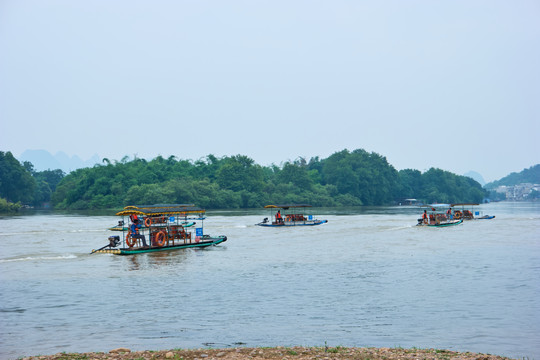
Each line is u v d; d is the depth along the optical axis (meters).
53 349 18.08
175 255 42.94
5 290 28.47
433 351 16.47
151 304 24.81
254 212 128.50
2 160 166.12
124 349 16.95
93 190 157.50
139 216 47.75
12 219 98.12
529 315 22.33
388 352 16.23
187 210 48.78
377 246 48.56
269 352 16.23
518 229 69.19
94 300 25.84
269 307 23.98
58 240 55.53
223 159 192.12
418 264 36.75
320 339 19.02
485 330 20.17
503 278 30.98
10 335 19.86
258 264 37.38
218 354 16.00
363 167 197.88
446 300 25.19
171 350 16.78
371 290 27.66
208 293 27.23
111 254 43.47
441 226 75.12
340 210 144.75
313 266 36.19
